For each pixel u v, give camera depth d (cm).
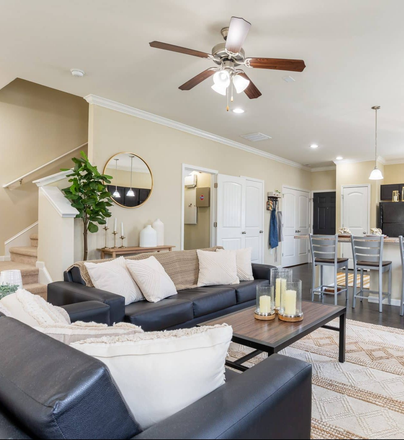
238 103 399
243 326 208
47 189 377
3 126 451
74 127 533
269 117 452
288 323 214
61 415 65
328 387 211
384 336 307
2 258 447
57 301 262
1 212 448
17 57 292
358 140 575
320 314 232
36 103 486
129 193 425
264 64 242
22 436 71
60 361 76
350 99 383
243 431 79
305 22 234
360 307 420
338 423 172
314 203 884
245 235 628
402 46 265
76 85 353
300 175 835
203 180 634
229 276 351
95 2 217
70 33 254
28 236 473
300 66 239
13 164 459
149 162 449
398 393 204
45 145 494
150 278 279
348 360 253
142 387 86
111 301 221
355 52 275
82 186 355
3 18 234
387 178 770
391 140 573
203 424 74
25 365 79
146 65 306
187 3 217
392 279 436
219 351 92
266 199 698
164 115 450
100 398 70
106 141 397
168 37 259
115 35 256
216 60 250
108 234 407
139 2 217
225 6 219
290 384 99
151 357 88
